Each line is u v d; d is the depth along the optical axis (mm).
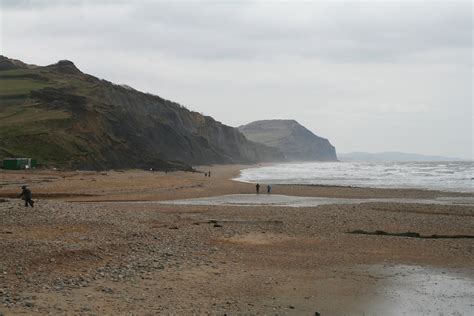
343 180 105375
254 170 174375
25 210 29656
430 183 92938
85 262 18375
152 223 30672
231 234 27781
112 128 129125
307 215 38000
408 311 14633
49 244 19969
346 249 24531
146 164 120312
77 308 13195
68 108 127750
